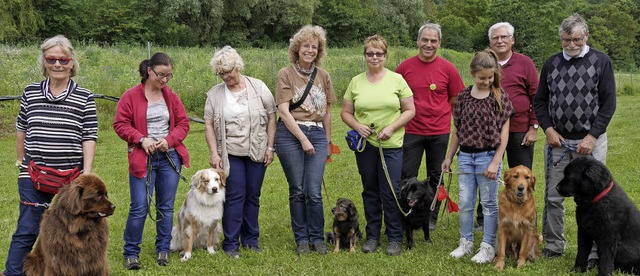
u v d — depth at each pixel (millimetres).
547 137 4828
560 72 4660
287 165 5062
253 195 5223
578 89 4543
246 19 46562
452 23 56594
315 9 53219
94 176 3887
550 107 4781
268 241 5641
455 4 69562
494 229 4898
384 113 5000
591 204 4262
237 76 4930
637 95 33281
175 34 41562
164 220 4883
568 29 4492
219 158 5043
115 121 4645
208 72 22734
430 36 5422
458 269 4625
